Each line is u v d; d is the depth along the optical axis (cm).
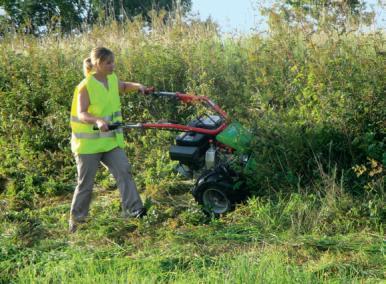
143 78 962
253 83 836
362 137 666
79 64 1047
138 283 488
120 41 1116
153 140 856
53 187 777
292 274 488
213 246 574
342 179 639
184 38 1072
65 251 586
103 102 635
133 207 644
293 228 591
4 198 770
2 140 910
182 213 652
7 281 543
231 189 645
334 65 696
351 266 515
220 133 655
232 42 1093
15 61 1020
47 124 926
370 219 597
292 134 665
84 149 637
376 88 680
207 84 939
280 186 666
